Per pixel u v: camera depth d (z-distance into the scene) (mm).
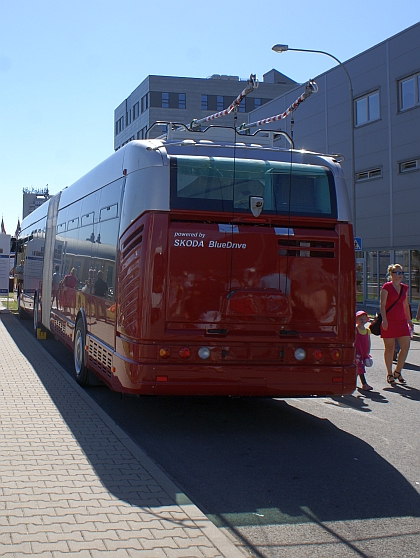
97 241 9414
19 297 21656
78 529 4215
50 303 14055
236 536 4520
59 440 6457
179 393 7059
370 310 31375
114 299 7906
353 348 7496
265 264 7246
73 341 10867
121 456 5965
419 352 15898
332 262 7469
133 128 79750
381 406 9148
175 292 7012
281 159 7559
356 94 33969
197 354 7035
